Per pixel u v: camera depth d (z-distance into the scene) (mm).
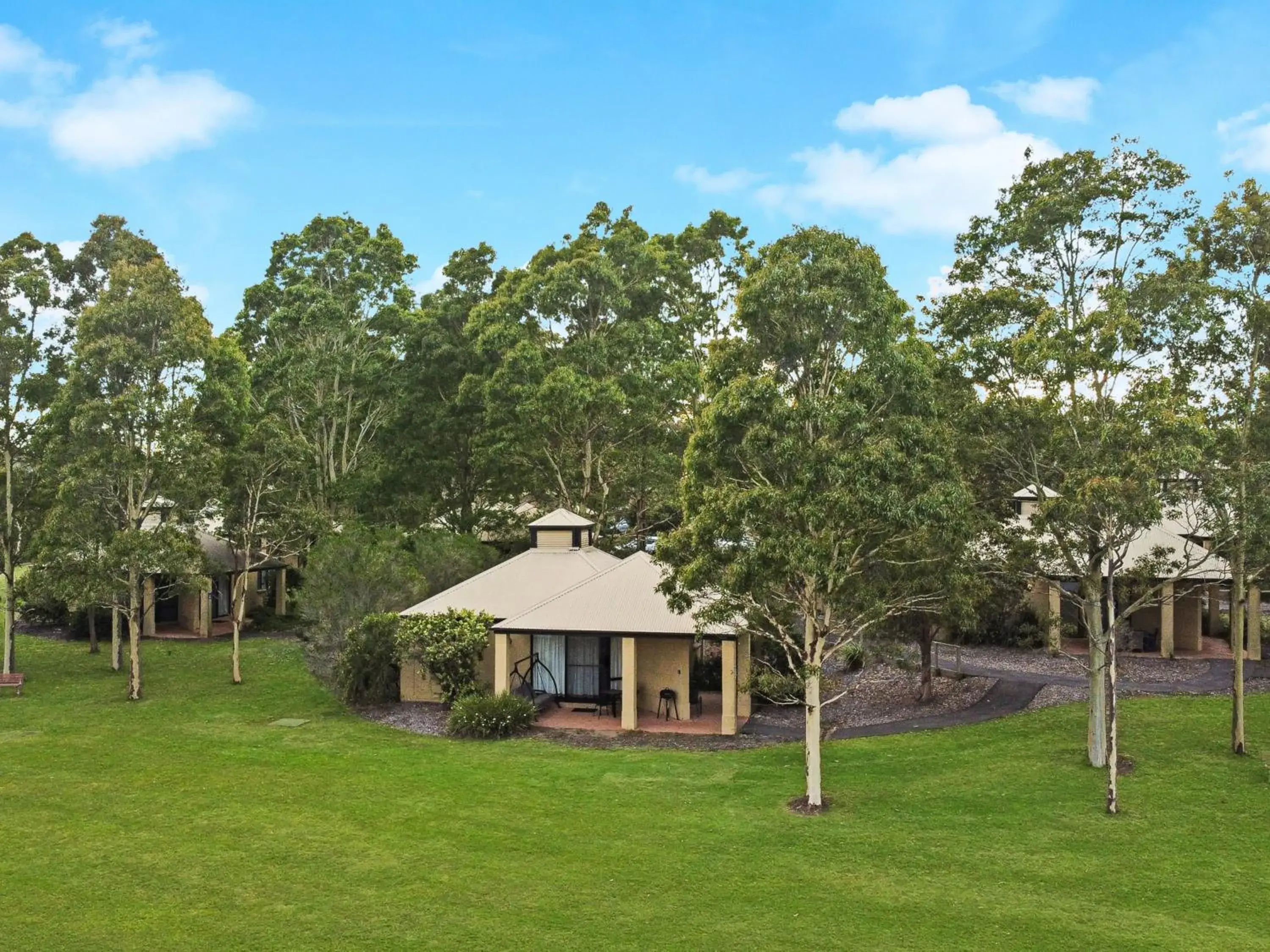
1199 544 26141
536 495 46938
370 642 28156
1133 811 17125
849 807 17781
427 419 46062
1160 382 17641
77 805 18250
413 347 47281
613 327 43625
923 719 24828
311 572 33406
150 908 13570
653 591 26141
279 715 26516
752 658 27750
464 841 16156
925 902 13562
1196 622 32531
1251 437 20406
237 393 34500
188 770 20703
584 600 26219
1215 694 25469
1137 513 16438
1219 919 12930
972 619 23453
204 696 29094
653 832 16578
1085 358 18250
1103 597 20297
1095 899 13609
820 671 17797
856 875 14570
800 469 17188
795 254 18750
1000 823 16688
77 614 38781
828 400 17875
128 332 29203
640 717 25969
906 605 19438
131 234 33000
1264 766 19438
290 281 49281
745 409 17234
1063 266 21500
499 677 25672
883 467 16547
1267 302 20172
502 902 13711
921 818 17062
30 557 31859
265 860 15359
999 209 21828
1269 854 15102
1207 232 20922
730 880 14414
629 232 48062
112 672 32781
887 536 17984
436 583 36812
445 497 47719
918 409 18031
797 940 12438
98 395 29109
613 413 41156
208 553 40812
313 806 18141
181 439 28734
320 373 45188
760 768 20672
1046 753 20844
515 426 41156
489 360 44875
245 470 31516
